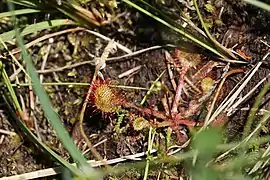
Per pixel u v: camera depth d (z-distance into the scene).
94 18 0.26
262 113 0.25
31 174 0.26
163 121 0.26
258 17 0.25
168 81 0.26
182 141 0.26
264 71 0.25
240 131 0.25
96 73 0.26
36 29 0.26
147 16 0.26
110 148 0.26
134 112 0.26
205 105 0.26
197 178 0.21
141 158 0.26
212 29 0.26
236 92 0.25
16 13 0.26
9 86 0.26
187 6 0.26
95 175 0.23
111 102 0.25
